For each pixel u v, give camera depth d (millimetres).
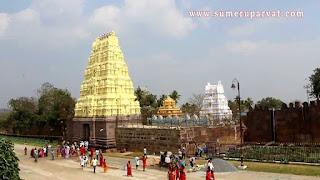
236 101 114062
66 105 78500
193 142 40656
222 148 43656
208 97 82875
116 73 55406
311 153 34438
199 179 26391
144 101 101750
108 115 51219
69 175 30969
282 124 50031
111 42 56000
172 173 24812
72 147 48594
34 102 96500
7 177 17469
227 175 27438
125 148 48781
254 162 32688
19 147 63562
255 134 53062
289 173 26906
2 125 97688
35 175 31281
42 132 81312
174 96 107375
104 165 32531
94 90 54906
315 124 46344
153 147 43719
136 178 28141
